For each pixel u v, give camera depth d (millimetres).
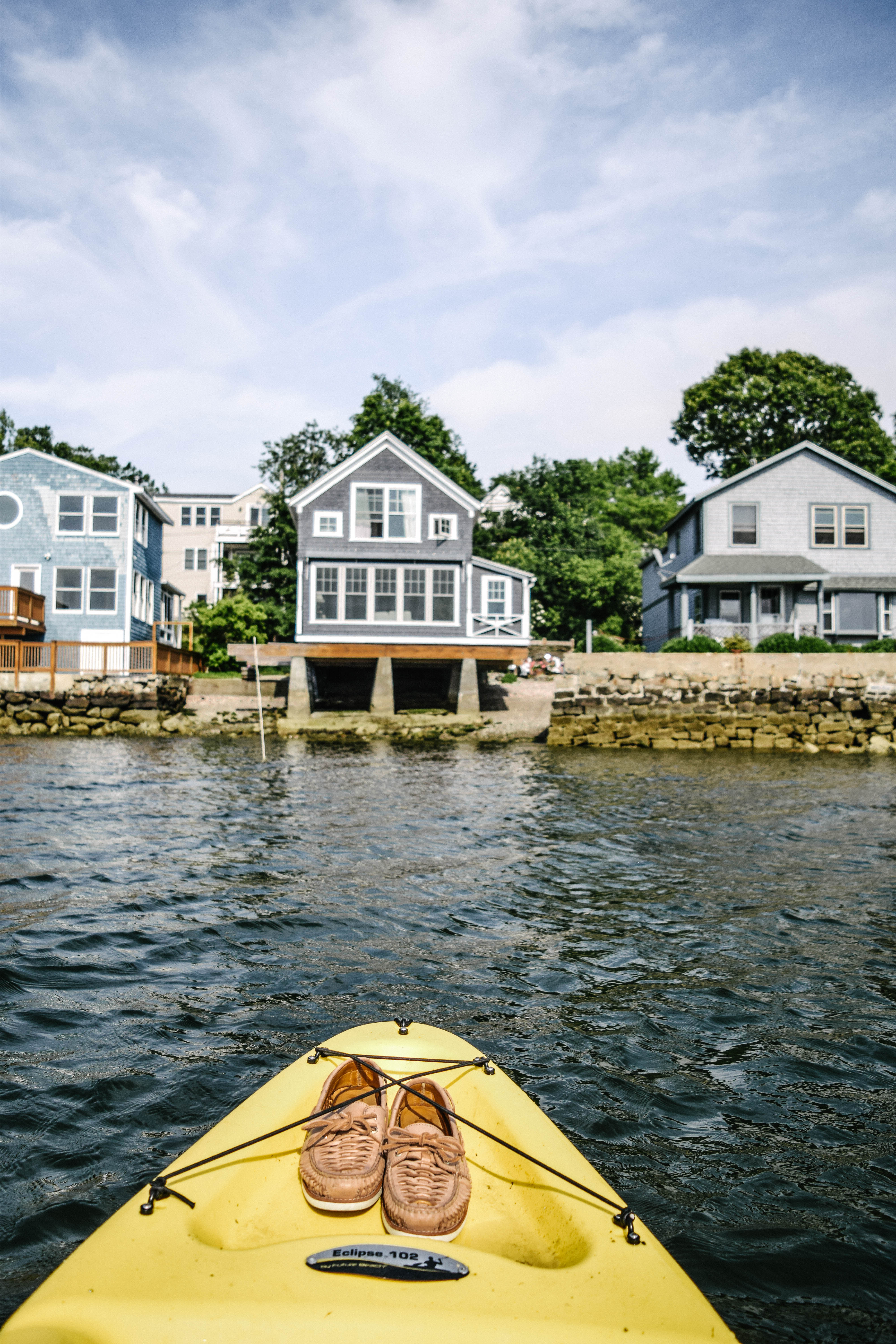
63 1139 4395
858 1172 4285
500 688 35219
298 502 32938
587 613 52875
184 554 57531
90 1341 2244
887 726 28141
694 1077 5262
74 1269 2516
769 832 12938
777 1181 4180
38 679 30641
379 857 10953
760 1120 4762
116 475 61344
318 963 7066
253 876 9789
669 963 7266
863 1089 5156
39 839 11438
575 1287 2545
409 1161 3096
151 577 37312
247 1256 2619
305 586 32906
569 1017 6109
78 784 16922
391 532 33219
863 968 7176
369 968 6973
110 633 33688
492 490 58750
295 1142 3406
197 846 11273
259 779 18547
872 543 35219
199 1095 4844
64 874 9648
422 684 39344
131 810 13945
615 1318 2418
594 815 14414
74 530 33719
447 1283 2533
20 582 33500
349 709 35625
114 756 23031
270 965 7004
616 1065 5387
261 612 39719
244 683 35312
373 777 19516
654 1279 2598
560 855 11281
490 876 10102
